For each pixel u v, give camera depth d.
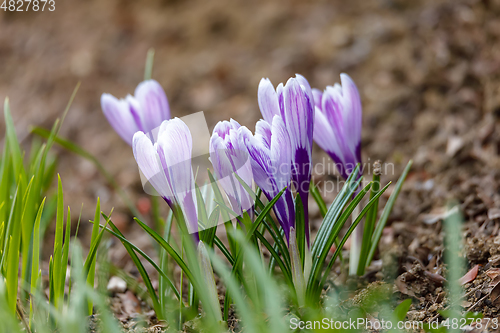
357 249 0.65
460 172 0.76
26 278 0.64
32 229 0.64
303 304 0.60
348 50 1.19
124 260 0.75
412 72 1.04
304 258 0.60
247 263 0.61
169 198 0.59
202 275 0.59
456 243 0.66
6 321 0.58
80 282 0.59
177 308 0.64
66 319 0.58
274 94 0.60
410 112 0.97
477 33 0.99
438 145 0.86
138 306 0.67
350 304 0.62
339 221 0.60
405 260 0.67
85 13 1.61
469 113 0.88
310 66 1.21
